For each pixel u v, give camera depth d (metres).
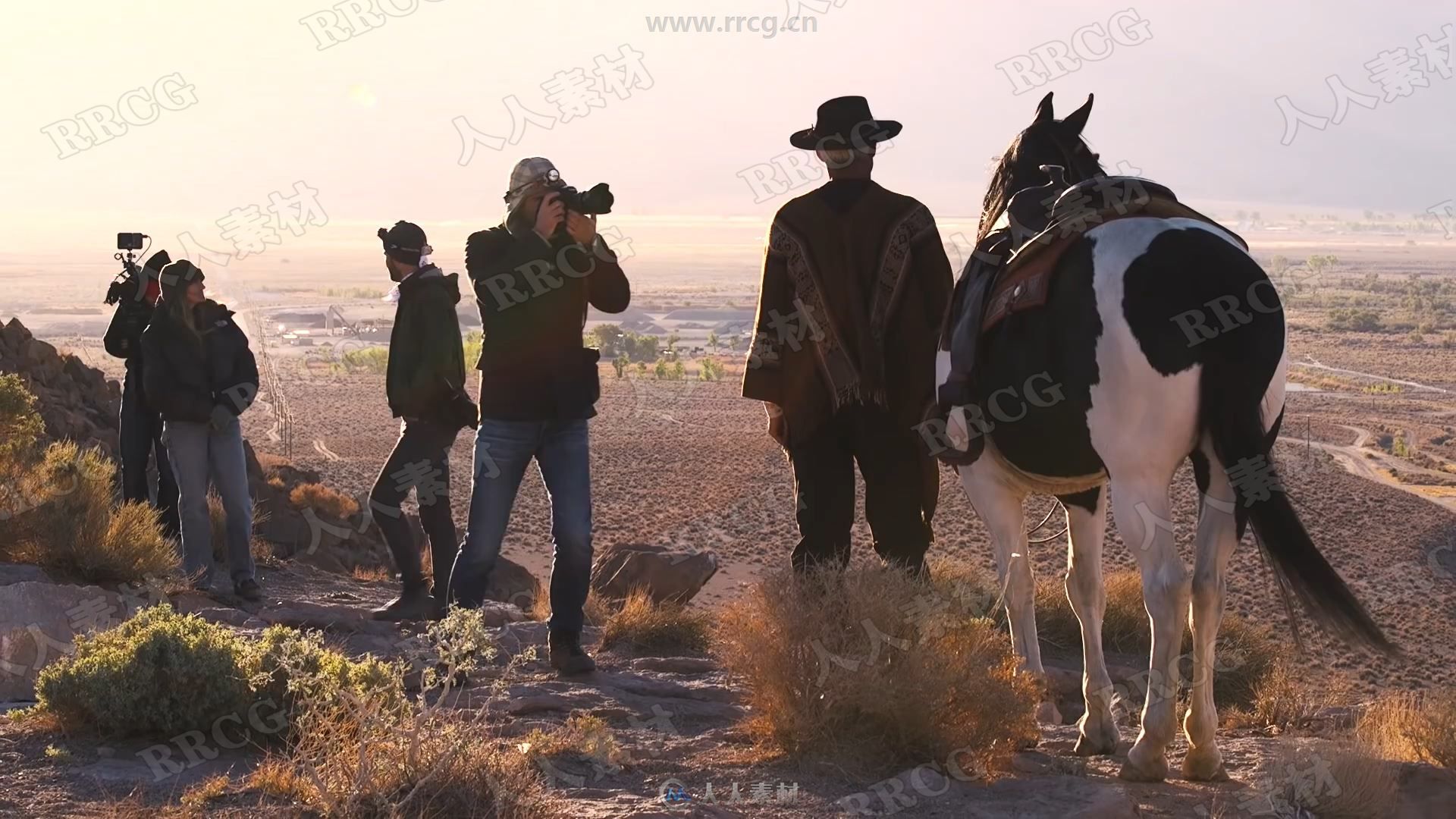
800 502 6.32
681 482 85.50
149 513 9.22
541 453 6.59
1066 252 4.81
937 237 6.21
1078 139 6.16
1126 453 4.49
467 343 77.62
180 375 8.75
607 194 6.42
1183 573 4.48
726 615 5.32
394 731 4.05
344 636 7.26
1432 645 40.59
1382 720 5.96
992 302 5.14
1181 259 4.47
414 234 8.24
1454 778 4.62
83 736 4.86
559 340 6.42
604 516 69.50
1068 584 5.51
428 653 6.47
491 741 4.50
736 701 6.07
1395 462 117.62
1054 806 4.09
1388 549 69.00
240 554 8.96
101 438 14.44
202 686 4.87
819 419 6.25
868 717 4.76
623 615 8.20
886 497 6.25
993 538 5.51
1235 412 4.30
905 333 6.14
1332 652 29.86
